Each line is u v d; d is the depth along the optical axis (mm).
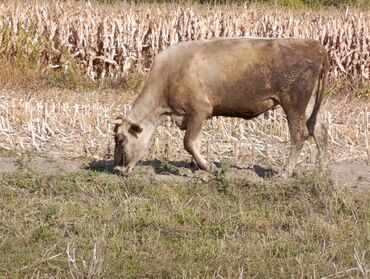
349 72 57906
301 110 29078
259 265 21047
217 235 23328
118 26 56562
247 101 29250
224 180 27703
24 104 39781
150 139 29828
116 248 21781
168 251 21922
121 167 29406
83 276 19656
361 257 21141
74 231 23250
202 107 29234
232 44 29234
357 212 25641
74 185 27406
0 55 55750
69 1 62531
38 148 33562
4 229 23078
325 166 29234
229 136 35906
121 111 41812
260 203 26547
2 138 34906
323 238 23406
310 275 20406
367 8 76125
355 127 38531
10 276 19922
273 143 35812
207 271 20516
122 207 25031
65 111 38656
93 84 53750
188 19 58312
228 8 63969
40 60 56531
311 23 60031
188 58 29219
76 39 56750
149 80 29656
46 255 21078
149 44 57531
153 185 27875
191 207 25484
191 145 29469
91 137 35656
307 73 28906
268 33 59531
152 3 67625
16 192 26719
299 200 26641
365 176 30656
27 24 57125
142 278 20312
